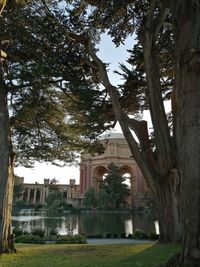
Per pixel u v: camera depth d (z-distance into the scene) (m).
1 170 10.40
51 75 10.20
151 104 11.44
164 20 11.12
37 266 7.48
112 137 80.62
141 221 38.84
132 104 13.52
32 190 95.44
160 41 12.59
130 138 11.46
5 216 10.33
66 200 73.56
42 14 10.52
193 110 5.50
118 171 67.62
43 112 13.19
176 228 11.12
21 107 11.73
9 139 10.93
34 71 9.42
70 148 15.19
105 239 18.09
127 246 11.61
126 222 37.03
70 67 11.45
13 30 9.33
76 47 11.88
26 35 9.51
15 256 9.27
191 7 6.06
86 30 11.77
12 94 11.55
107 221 38.84
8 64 10.59
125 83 12.67
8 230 10.44
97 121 12.46
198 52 5.67
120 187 64.50
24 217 46.44
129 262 7.65
